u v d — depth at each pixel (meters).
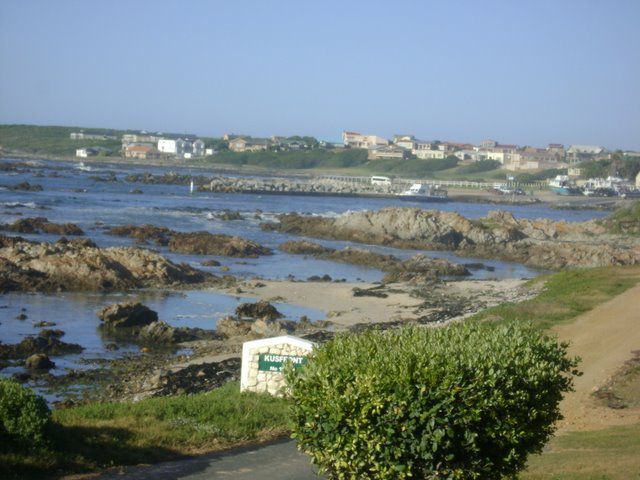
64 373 32.16
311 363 11.45
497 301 52.06
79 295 50.22
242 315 46.22
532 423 11.48
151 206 120.56
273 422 18.70
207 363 33.03
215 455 16.31
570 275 53.66
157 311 46.59
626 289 45.53
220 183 168.75
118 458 15.31
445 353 11.12
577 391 24.70
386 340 12.02
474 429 10.66
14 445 14.30
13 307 45.19
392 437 10.47
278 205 141.38
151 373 31.89
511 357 11.45
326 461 11.00
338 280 64.06
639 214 112.19
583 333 33.84
